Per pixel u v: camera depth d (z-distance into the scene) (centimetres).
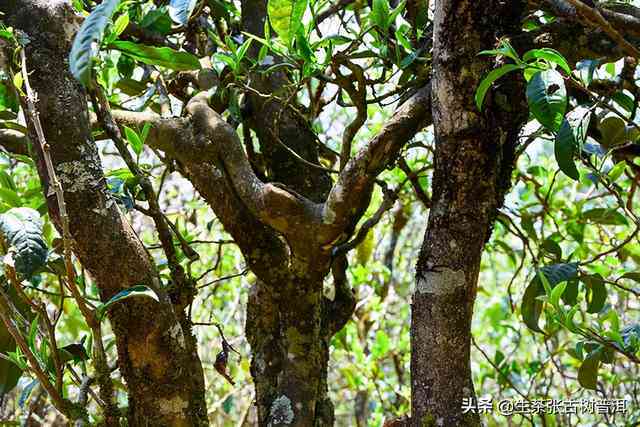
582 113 150
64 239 120
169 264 153
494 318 335
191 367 147
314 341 158
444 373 130
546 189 261
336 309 183
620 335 150
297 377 157
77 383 176
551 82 118
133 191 165
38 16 132
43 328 202
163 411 137
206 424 143
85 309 126
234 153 150
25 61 129
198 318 333
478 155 128
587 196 252
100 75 185
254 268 157
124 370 138
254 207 146
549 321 154
